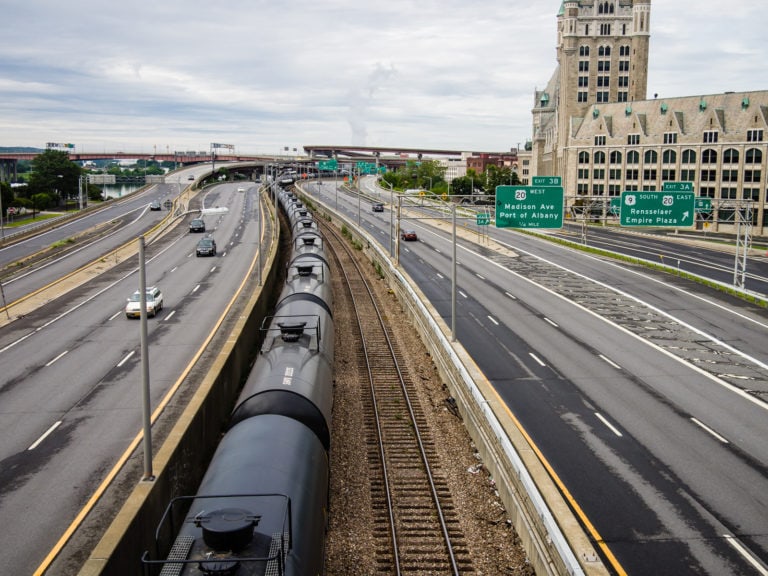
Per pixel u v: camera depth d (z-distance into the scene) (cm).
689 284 5169
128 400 2431
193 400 2008
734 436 2228
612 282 5256
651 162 11131
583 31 12725
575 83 12875
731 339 3538
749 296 4588
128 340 3291
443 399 2683
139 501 1402
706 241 8431
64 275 5303
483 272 5747
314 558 1098
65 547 1475
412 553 1574
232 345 2595
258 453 1256
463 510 1783
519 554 1589
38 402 2423
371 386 2803
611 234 9306
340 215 10019
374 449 2178
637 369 2983
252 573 899
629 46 12825
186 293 4481
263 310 3812
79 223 9056
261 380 1670
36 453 1977
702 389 2712
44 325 3669
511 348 3319
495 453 1945
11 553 1449
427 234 8781
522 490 1655
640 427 2300
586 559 1348
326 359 1992
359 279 5631
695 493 1822
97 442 2055
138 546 1360
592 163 11875
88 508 1648
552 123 14900
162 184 16412
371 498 1847
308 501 1187
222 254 6238
